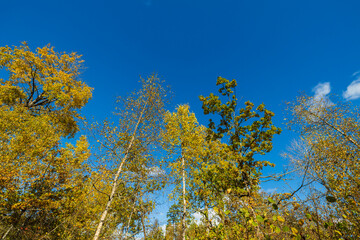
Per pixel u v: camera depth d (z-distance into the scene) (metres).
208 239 2.84
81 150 9.91
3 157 6.23
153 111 7.35
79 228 7.40
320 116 9.31
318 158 5.46
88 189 7.77
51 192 7.71
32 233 6.39
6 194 6.29
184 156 8.12
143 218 7.04
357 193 3.10
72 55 15.09
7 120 7.19
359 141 7.58
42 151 7.37
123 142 6.80
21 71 12.96
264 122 4.04
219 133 4.53
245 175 3.75
